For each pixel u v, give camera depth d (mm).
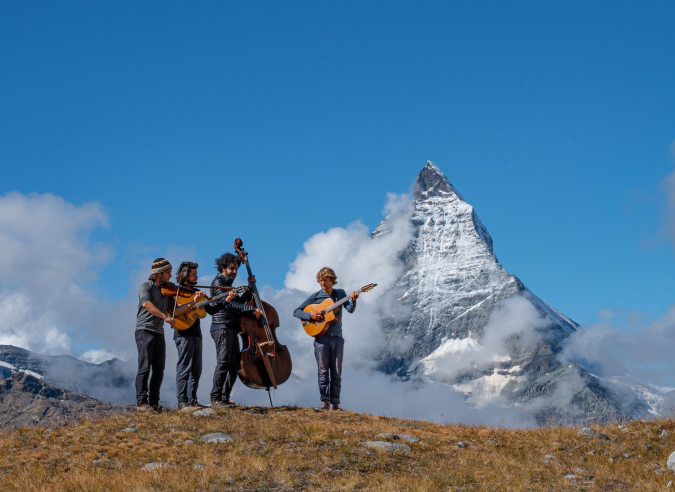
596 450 11555
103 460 9797
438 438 11914
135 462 9711
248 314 13234
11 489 8352
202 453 9992
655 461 10773
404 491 8523
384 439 11312
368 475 9219
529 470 9992
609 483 9500
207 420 12039
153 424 11781
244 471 9008
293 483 8680
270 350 13125
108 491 8203
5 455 10016
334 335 14148
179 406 13164
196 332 13312
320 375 14102
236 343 13438
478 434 12758
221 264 13195
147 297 12719
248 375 12984
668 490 9008
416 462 10156
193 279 13211
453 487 8859
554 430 13344
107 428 11586
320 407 14055
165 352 13312
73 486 8414
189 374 13219
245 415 12500
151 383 13242
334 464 9664
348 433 11531
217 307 13148
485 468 9930
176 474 8797
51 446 10555
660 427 12945
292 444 10688
